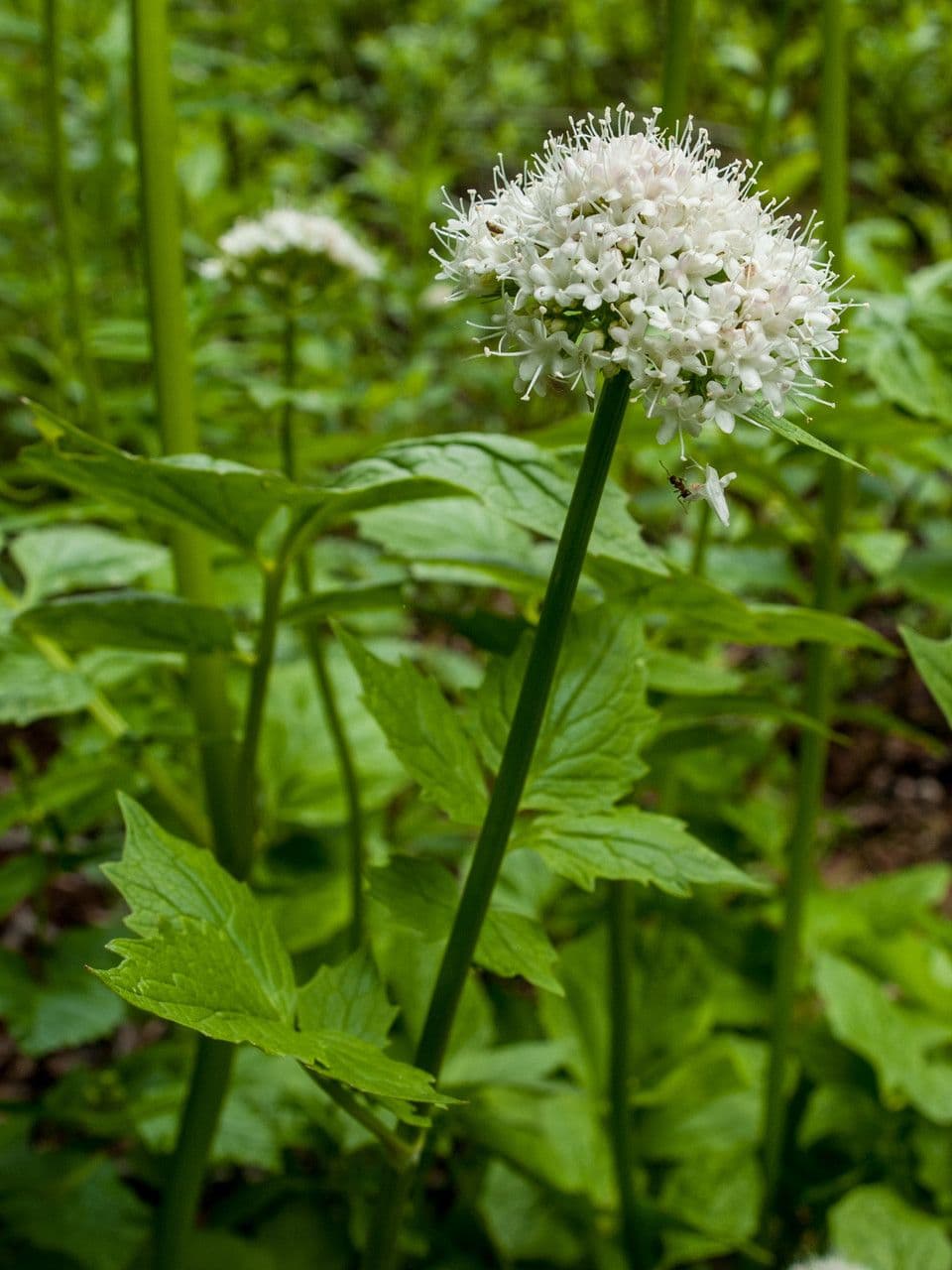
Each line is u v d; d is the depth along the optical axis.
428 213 0.73
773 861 0.43
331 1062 0.18
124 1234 0.32
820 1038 0.39
